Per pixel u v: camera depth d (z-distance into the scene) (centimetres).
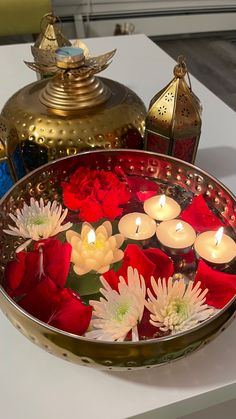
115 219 50
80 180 52
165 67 89
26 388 39
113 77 86
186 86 53
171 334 36
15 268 42
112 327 38
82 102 53
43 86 58
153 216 50
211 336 36
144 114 58
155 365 36
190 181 51
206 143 69
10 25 147
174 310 39
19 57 91
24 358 41
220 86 176
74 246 45
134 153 52
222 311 36
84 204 51
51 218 48
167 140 54
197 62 191
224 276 42
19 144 54
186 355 36
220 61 191
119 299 40
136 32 202
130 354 34
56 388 39
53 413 38
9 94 79
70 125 53
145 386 39
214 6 203
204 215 49
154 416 39
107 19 194
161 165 52
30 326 35
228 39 207
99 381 40
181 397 38
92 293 43
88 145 53
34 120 53
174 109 52
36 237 47
